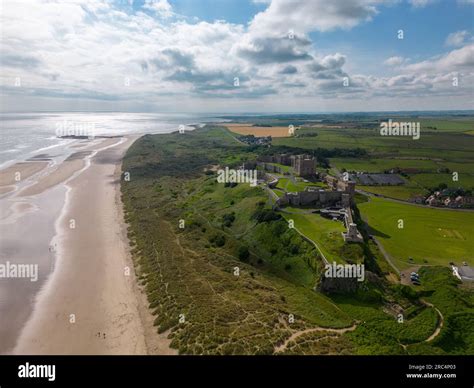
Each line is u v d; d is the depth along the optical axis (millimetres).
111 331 50969
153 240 83000
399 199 132125
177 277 64562
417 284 67062
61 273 67938
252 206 101625
